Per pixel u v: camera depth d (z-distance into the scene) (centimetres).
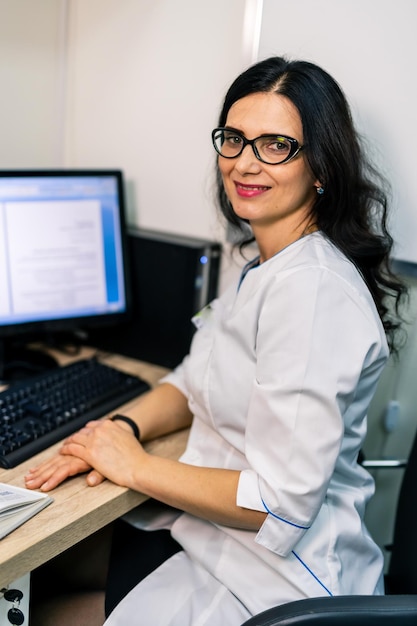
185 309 158
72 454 120
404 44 127
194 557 119
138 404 137
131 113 168
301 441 102
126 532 133
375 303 124
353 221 121
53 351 170
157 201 170
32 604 122
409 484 132
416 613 93
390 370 148
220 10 147
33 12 164
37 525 103
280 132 110
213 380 120
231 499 108
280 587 111
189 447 129
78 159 181
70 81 176
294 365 103
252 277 119
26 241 151
